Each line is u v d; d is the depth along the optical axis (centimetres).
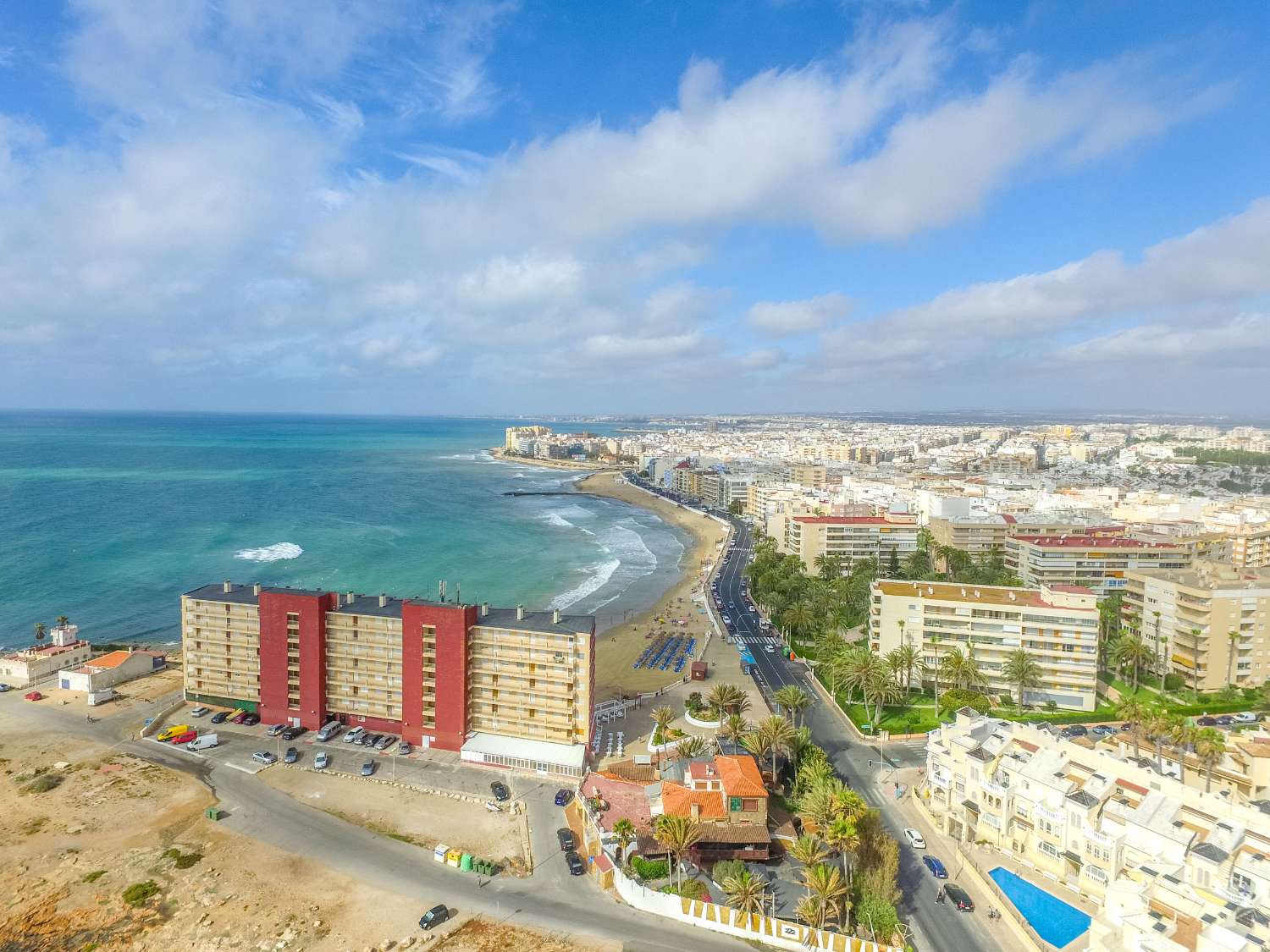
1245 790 9444
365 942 7988
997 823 9719
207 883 8956
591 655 12425
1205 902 6988
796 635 19225
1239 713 14062
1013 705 14500
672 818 9169
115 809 10588
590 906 8619
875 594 15788
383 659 13062
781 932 7944
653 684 16188
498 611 13550
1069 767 9588
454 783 11512
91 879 8994
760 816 9744
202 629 14012
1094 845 8669
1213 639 14850
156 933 8088
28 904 8531
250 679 13788
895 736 13138
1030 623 14600
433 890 8881
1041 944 7850
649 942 7994
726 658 17788
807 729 11819
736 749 11575
